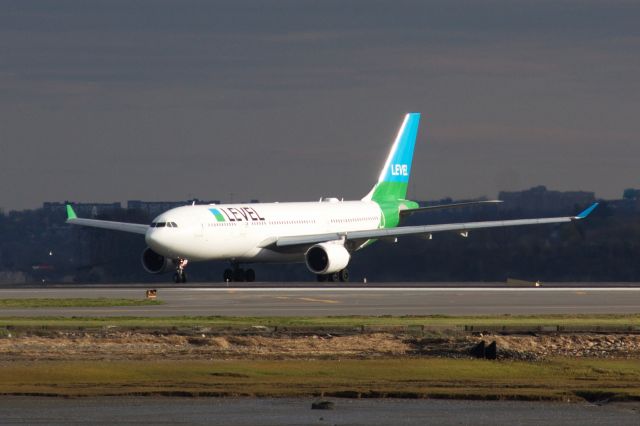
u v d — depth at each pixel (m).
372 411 91.81
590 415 90.31
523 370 113.50
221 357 122.62
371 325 151.00
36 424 85.56
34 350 127.38
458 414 90.69
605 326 149.88
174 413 90.25
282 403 95.06
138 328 146.38
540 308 189.25
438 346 132.50
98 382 104.19
